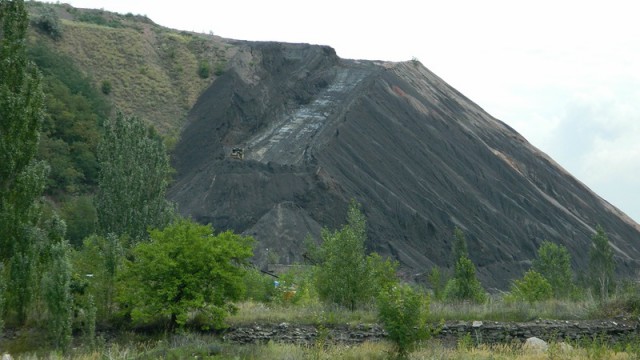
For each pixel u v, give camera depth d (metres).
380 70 133.88
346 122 109.69
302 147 102.25
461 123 131.88
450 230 93.88
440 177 106.56
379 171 101.12
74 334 25.70
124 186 47.44
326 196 88.12
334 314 28.03
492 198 109.62
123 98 114.00
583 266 100.12
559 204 119.00
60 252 23.98
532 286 43.16
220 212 84.31
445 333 25.62
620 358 20.61
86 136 91.50
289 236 77.38
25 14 27.94
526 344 23.36
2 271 24.62
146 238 47.50
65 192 82.06
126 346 24.06
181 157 104.69
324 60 136.62
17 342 23.95
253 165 92.56
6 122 26.41
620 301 28.61
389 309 21.12
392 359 20.78
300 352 21.58
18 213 25.95
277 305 32.19
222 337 25.61
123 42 127.00
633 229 126.12
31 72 27.81
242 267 28.62
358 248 32.44
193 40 138.38
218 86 121.38
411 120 119.56
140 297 25.77
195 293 25.61
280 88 124.06
